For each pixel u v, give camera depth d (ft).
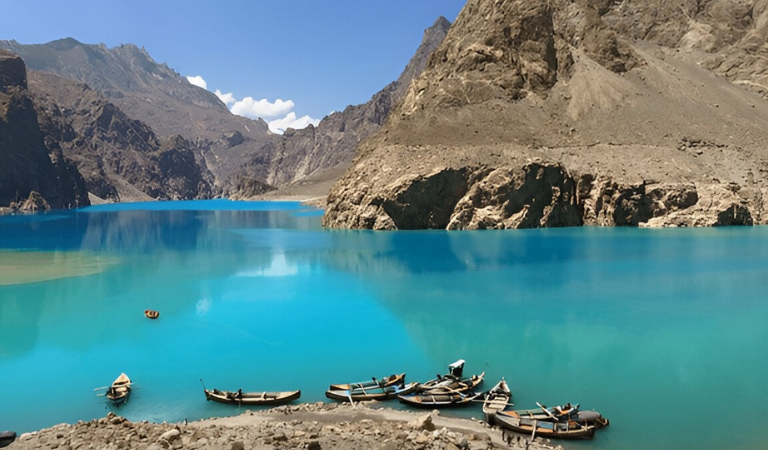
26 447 49.83
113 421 58.29
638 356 91.35
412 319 114.21
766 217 271.28
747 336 100.42
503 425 62.75
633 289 137.08
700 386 78.54
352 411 67.31
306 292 138.82
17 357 94.27
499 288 140.15
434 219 271.69
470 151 286.46
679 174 281.74
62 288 146.10
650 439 62.13
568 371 84.79
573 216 279.28
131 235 282.77
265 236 264.11
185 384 81.82
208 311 122.21
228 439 50.34
